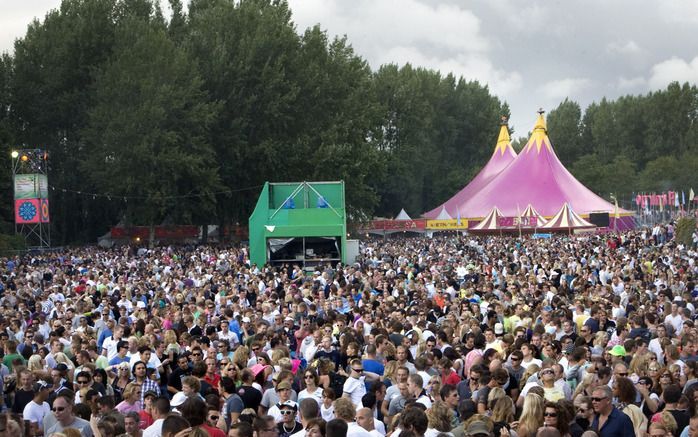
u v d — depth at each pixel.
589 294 22.20
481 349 14.16
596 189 120.69
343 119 78.81
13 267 41.72
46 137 77.19
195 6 83.69
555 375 11.35
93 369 12.33
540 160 95.19
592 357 12.23
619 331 15.57
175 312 18.84
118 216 80.75
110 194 72.81
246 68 73.56
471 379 11.29
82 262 46.38
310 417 9.11
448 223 92.12
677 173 116.44
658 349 14.34
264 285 27.33
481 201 93.50
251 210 77.00
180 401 10.16
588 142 144.62
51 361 14.38
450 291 23.78
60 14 76.81
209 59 75.00
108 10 76.88
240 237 80.38
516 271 31.88
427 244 66.12
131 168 67.88
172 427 7.75
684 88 136.00
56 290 26.17
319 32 80.38
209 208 70.81
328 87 78.62
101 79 69.44
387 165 86.25
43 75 74.88
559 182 94.06
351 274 30.58
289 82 75.75
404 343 12.82
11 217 70.56
